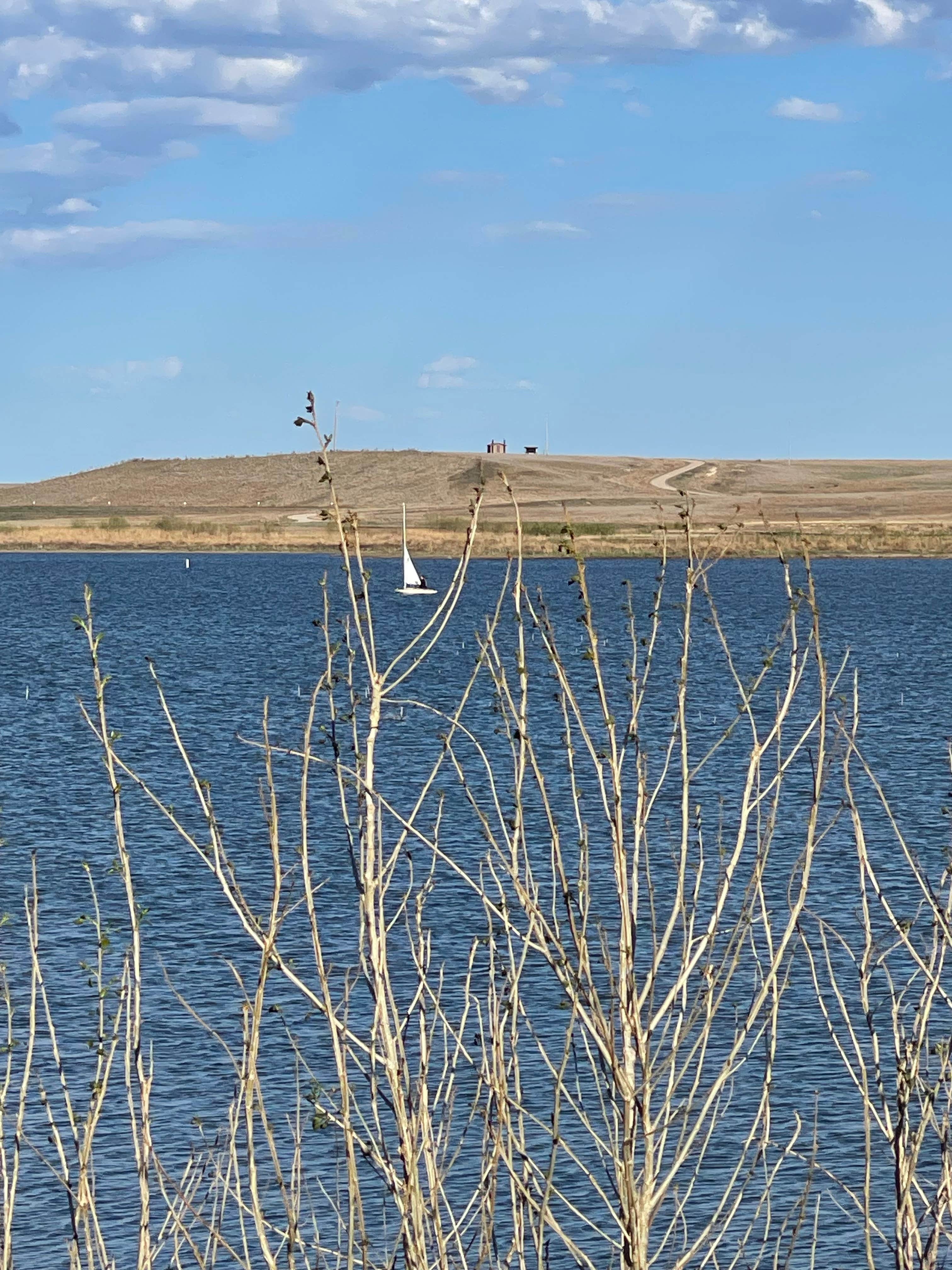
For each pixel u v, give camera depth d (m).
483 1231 7.17
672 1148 13.89
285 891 23.34
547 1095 15.05
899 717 45.25
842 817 27.52
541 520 182.88
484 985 17.55
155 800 6.90
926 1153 12.37
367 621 6.46
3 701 51.59
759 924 19.62
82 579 134.88
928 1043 7.98
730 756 34.22
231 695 53.44
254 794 32.50
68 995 18.55
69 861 26.09
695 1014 6.66
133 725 45.28
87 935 21.27
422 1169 9.02
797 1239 12.25
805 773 32.12
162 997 18.56
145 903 23.09
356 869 6.70
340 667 27.78
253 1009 7.37
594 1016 6.30
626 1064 6.21
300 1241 7.32
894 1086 14.58
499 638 67.56
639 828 6.60
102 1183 13.67
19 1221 13.02
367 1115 14.16
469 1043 15.41
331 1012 6.36
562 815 27.30
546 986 18.17
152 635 80.44
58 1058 7.77
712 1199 13.03
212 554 184.25
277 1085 15.78
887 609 94.75
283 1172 13.69
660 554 7.02
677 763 32.84
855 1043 7.27
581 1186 13.30
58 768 36.78
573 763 6.92
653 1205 6.25
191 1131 14.70
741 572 143.25
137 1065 7.16
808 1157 13.73
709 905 20.19
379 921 6.33
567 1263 11.91
